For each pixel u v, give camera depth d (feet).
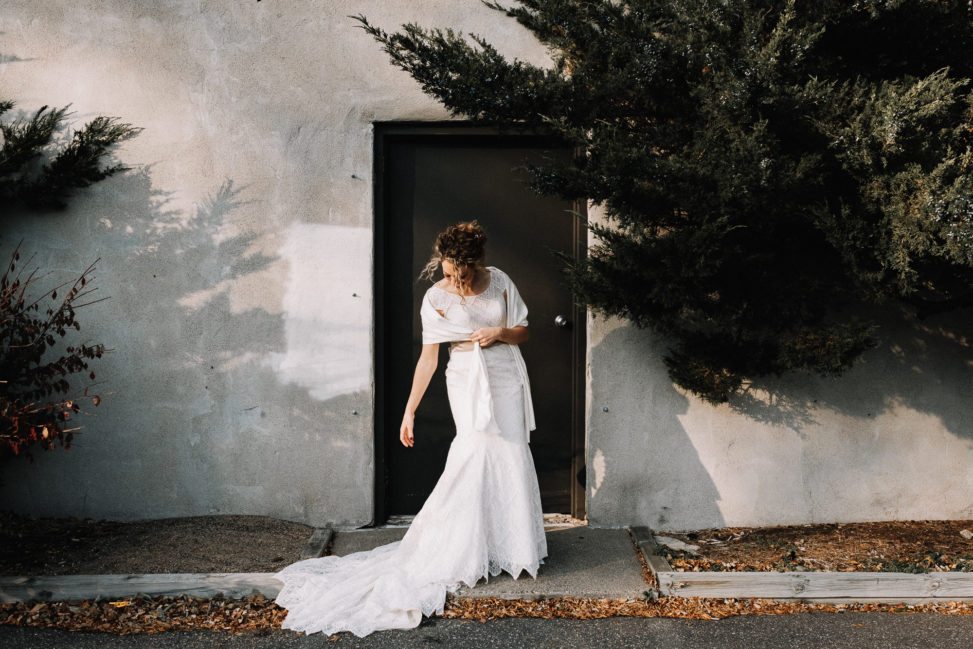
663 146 12.30
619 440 14.46
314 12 14.15
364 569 12.22
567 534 14.17
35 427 12.26
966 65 11.50
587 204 14.53
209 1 14.15
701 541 13.80
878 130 10.09
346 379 14.46
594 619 11.24
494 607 11.53
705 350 13.46
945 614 11.39
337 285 14.39
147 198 14.35
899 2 10.52
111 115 14.26
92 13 14.16
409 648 10.50
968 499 14.56
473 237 11.98
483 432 12.12
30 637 10.82
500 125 12.80
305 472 14.56
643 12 11.84
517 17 12.60
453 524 11.98
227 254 14.38
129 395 14.51
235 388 14.47
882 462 14.51
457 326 12.28
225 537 13.64
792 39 10.50
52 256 14.40
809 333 12.51
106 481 14.56
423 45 11.98
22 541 13.37
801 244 12.31
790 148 11.52
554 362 14.97
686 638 10.69
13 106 14.24
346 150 14.28
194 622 11.28
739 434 14.46
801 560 12.47
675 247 11.50
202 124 14.26
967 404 14.46
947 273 11.81
